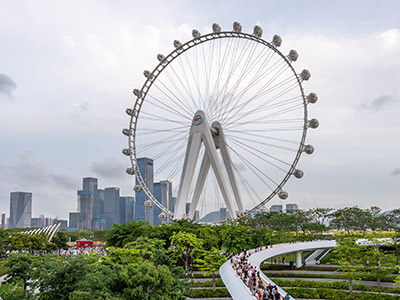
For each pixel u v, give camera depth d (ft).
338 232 569.23
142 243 203.82
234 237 286.66
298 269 315.58
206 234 284.82
